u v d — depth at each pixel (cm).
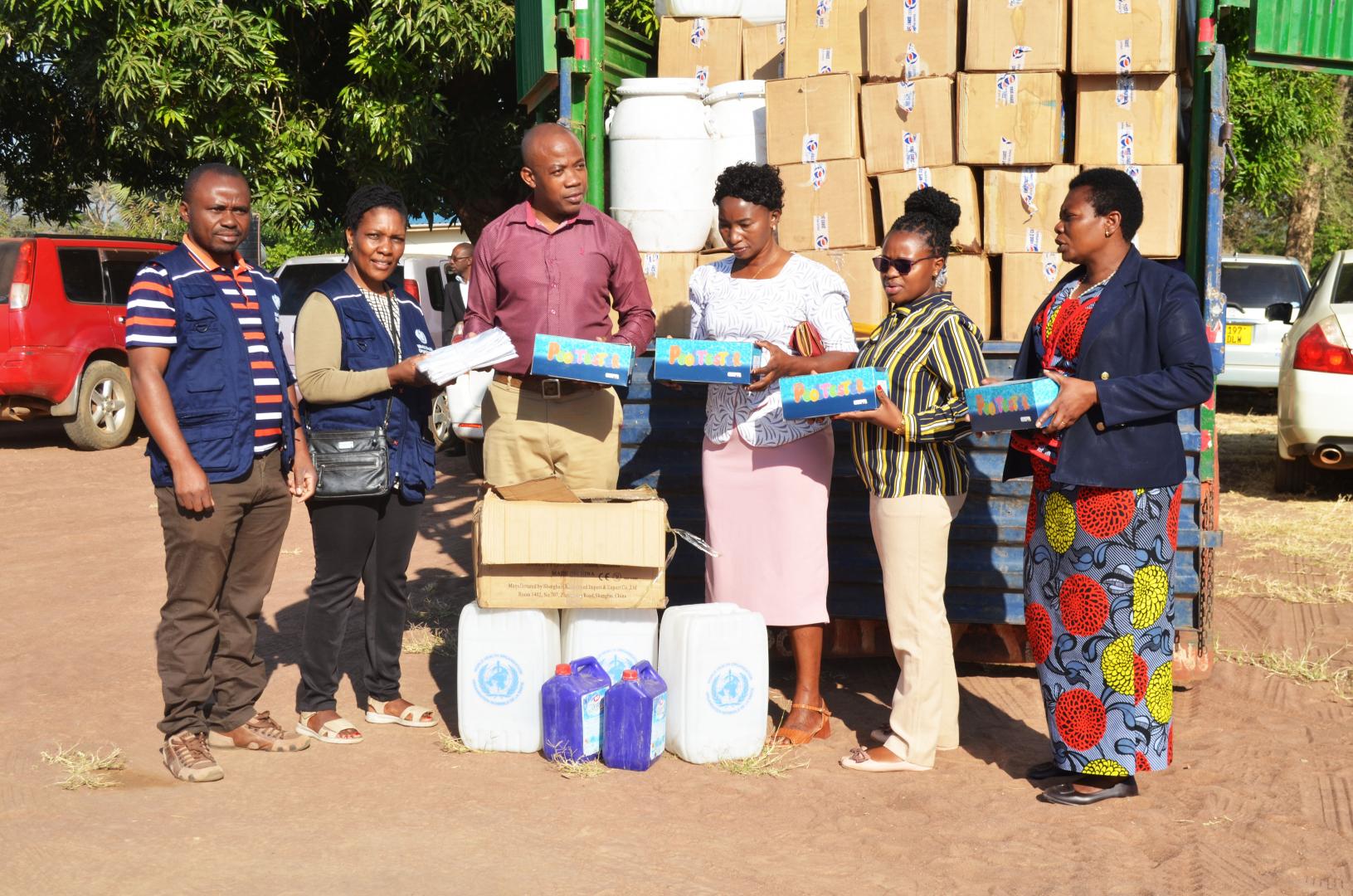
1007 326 511
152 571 716
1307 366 874
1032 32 494
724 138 543
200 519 396
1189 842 359
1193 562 485
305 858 343
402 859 342
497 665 429
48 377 1171
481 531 410
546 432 440
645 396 509
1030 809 385
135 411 1274
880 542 416
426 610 632
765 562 438
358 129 1110
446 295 1104
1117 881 334
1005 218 507
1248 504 905
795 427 430
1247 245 2895
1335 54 498
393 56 1049
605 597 424
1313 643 567
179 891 322
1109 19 489
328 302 430
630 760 412
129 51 1039
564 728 418
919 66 512
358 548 439
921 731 416
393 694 468
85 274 1221
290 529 846
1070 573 386
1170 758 402
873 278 511
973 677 528
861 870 340
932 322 403
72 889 323
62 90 1463
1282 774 412
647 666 428
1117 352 371
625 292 452
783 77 559
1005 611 486
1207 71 487
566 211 434
